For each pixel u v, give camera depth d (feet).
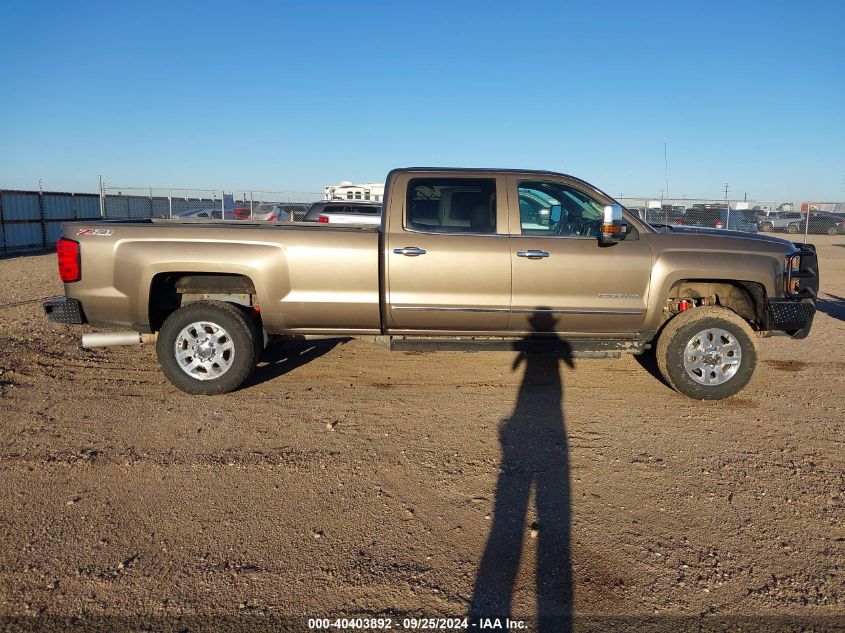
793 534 11.59
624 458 14.85
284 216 86.74
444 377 21.42
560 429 16.69
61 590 9.77
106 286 18.28
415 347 19.06
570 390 20.11
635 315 18.78
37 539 11.14
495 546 11.16
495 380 21.11
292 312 18.54
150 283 18.30
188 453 14.87
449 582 10.14
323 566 10.50
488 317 18.67
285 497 12.82
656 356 19.45
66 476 13.58
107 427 16.42
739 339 18.65
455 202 18.95
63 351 24.43
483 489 13.26
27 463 14.15
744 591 9.96
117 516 11.97
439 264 18.38
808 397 19.63
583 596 9.83
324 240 18.37
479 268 18.40
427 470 14.12
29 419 16.88
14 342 25.48
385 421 17.12
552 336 19.13
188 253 18.15
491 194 19.02
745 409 18.43
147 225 18.71
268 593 9.80
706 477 13.89
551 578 10.27
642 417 17.66
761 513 12.34
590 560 10.77
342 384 20.47
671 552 11.02
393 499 12.79
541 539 11.38
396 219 18.70
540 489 13.29
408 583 10.09
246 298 19.43
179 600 9.61
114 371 21.76
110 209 87.51
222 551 10.87
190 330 18.71
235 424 16.75
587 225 19.26
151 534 11.37
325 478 13.67
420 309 18.53
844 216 108.06
